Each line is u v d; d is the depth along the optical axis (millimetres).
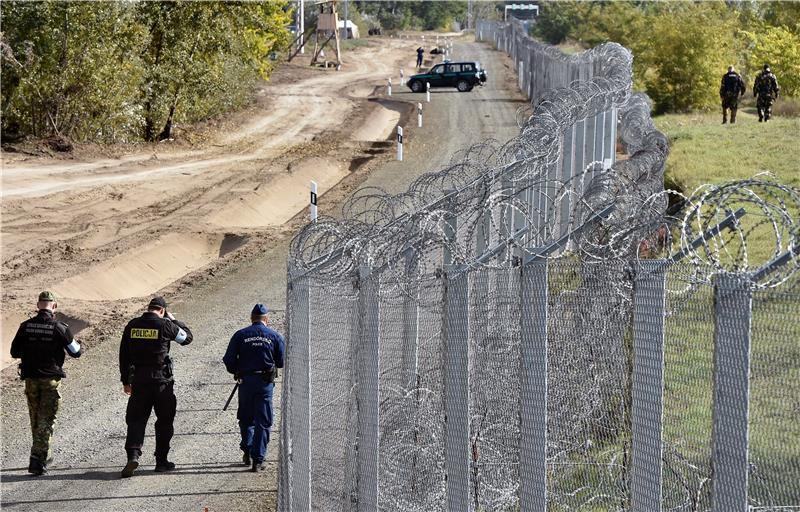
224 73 199125
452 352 28359
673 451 25094
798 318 20750
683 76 183625
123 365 41844
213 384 53781
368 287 30562
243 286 77875
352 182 125062
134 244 95000
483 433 30750
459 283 28188
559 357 28438
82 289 80938
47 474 42281
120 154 161500
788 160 92938
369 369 30422
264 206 122250
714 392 21500
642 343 23672
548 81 155625
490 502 30562
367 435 30453
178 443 45344
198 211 112750
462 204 41062
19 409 52000
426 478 31375
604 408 27781
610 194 39906
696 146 105562
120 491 39781
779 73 177000
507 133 160250
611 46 100438
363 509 30500
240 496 38688
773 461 21328
